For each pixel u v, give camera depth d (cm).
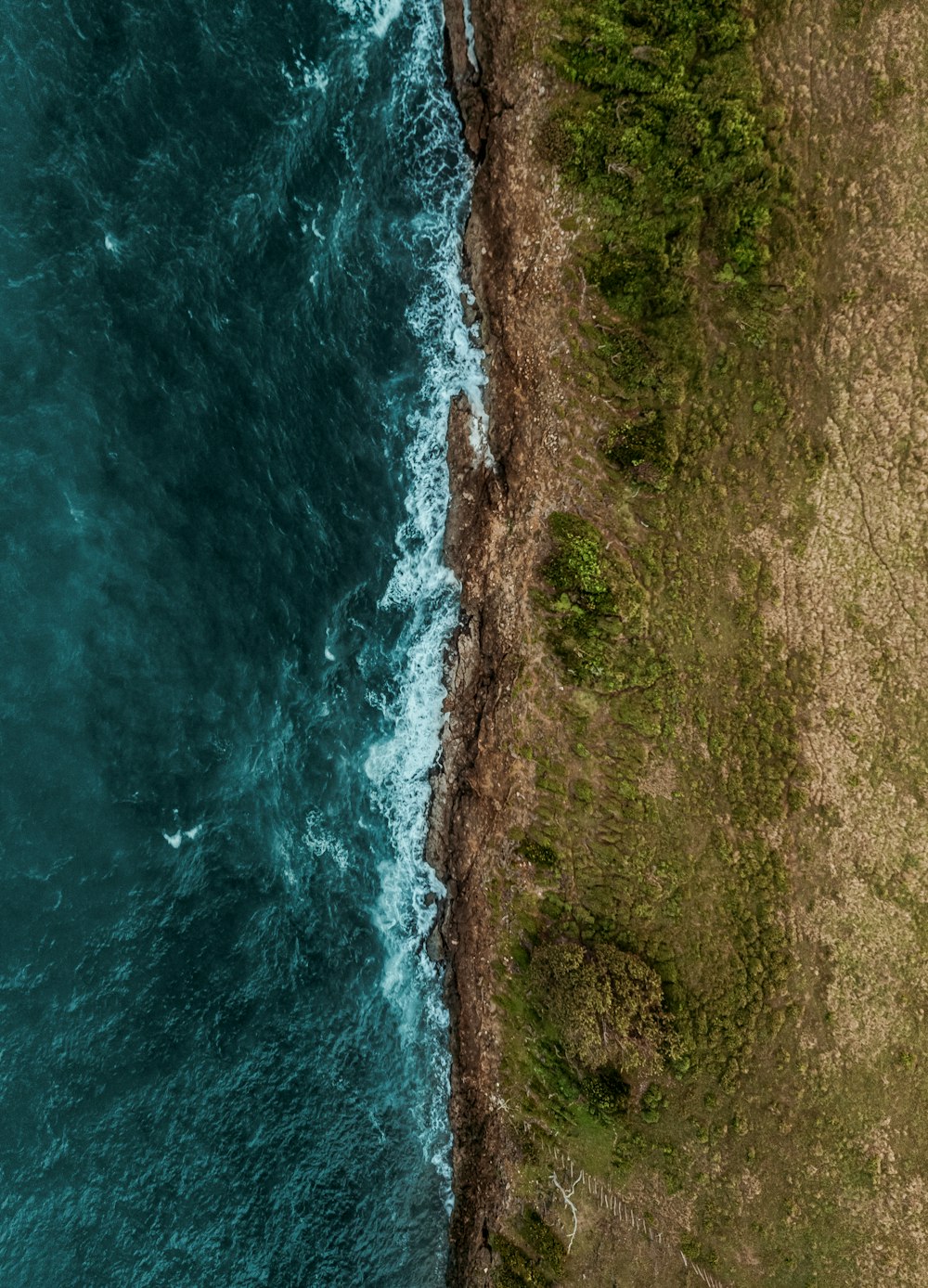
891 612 2800
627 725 3034
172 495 3228
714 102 2588
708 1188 2948
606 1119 3058
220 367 3191
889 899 2838
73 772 3238
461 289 3127
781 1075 2895
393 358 3209
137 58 3083
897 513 2766
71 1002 3169
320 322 3188
